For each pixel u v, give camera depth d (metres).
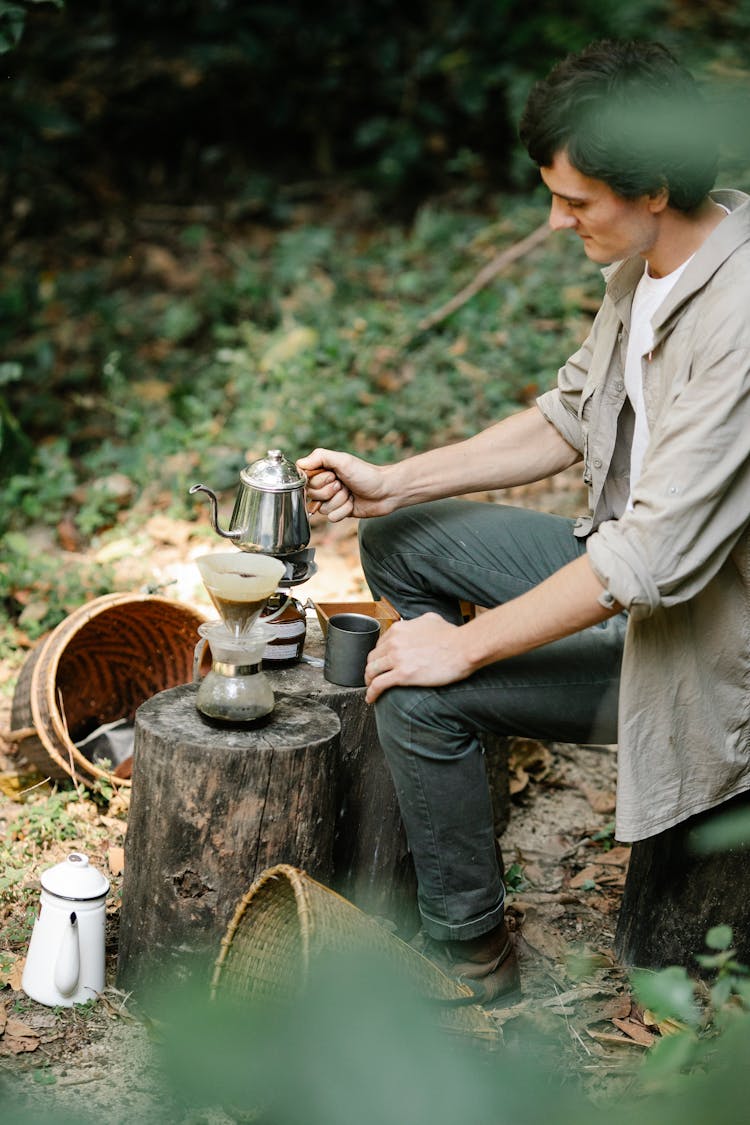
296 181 9.91
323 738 2.66
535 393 6.30
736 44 5.95
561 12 8.68
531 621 2.45
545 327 6.96
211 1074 1.62
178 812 2.60
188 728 2.66
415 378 6.42
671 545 2.29
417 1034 1.55
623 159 2.21
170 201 9.50
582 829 3.63
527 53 9.18
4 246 8.51
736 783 2.59
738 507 2.34
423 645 2.58
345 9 9.86
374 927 2.49
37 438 6.24
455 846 2.67
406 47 10.02
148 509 5.33
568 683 2.65
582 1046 2.66
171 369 7.00
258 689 2.69
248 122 10.06
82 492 5.45
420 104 9.84
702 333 2.35
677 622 2.48
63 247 8.63
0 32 4.50
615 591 2.31
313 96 10.08
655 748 2.54
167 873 2.64
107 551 4.95
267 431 5.89
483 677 2.61
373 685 2.63
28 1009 2.71
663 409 2.47
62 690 3.80
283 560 3.02
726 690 2.53
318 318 7.23
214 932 2.65
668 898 2.86
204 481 5.52
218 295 7.71
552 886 3.34
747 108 1.33
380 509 3.05
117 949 2.94
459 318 7.02
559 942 3.06
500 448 3.05
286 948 2.46
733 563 2.46
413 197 9.55
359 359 6.54
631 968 2.94
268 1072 1.66
